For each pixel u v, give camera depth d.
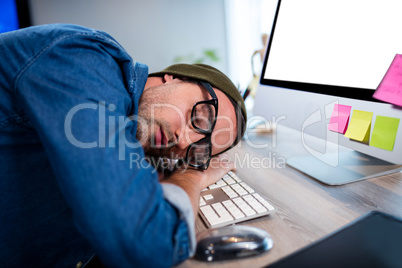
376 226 0.42
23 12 1.54
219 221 0.47
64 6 1.68
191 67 0.70
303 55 0.76
